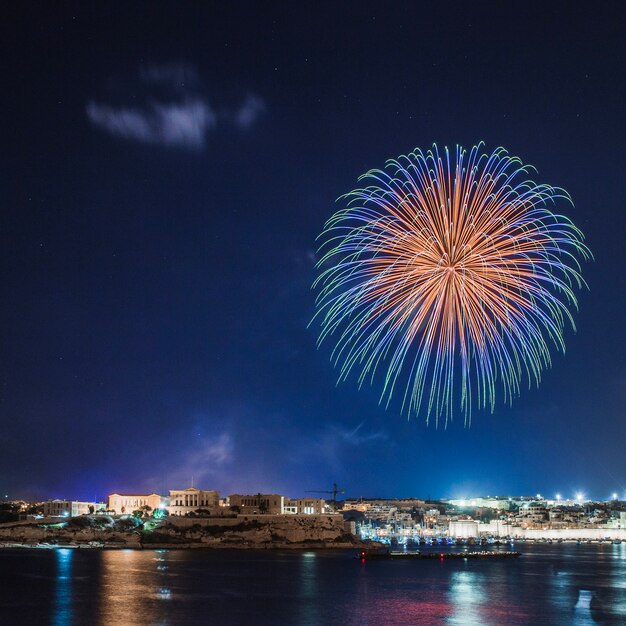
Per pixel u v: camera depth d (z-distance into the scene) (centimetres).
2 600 14125
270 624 11544
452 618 12144
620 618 12112
